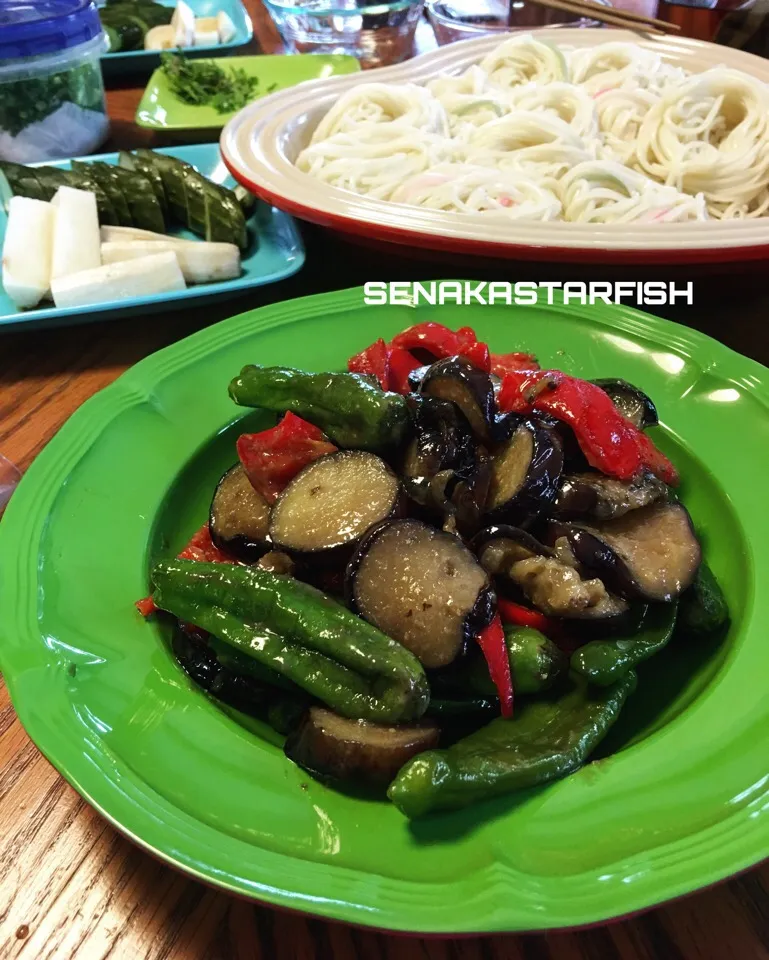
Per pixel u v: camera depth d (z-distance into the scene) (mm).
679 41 559
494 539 233
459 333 306
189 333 384
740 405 292
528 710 220
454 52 561
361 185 468
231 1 718
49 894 207
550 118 480
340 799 201
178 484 286
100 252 401
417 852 184
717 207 479
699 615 237
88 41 498
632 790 194
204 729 215
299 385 264
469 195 448
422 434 248
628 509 245
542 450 239
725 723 208
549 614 231
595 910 166
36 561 246
